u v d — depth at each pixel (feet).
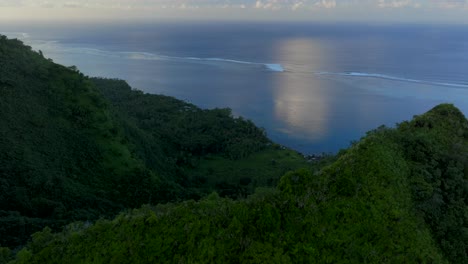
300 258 45.65
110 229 48.08
